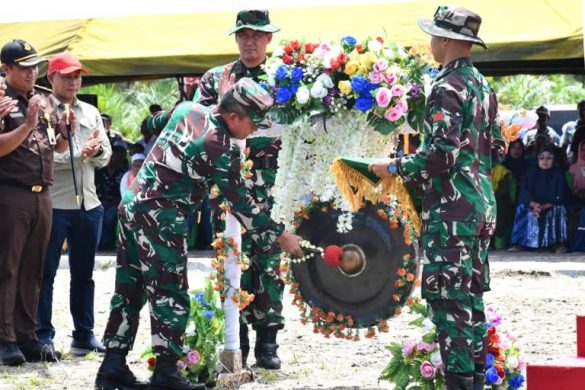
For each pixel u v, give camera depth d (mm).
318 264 7945
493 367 7379
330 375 8711
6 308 9055
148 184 7266
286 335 10734
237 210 7250
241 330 8945
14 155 8977
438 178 6918
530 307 12703
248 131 7246
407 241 7586
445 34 6926
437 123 6781
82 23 20531
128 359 9367
